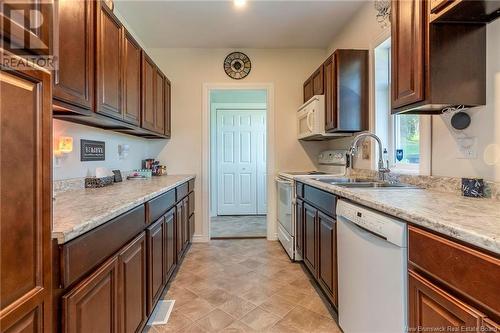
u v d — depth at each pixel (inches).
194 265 112.2
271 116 147.8
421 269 39.1
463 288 31.6
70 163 78.7
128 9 107.0
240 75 146.5
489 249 28.6
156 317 74.9
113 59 73.7
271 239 148.6
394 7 65.0
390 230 44.9
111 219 47.4
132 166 125.9
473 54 54.4
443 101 54.1
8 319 24.9
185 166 146.4
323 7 106.8
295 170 148.5
